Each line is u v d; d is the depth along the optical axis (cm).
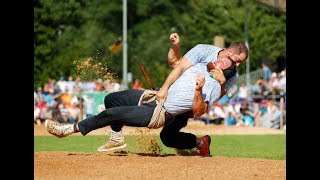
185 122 1489
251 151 2184
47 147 2194
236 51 1455
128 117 1412
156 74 4412
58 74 5922
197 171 1307
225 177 1241
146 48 7975
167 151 1991
